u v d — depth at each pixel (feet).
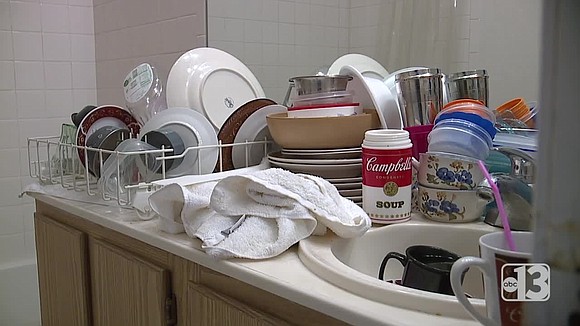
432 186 3.10
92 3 7.30
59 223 3.96
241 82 4.49
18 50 6.74
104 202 3.67
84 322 3.70
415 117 3.58
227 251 2.42
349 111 3.46
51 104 7.04
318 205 2.63
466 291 2.70
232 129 3.83
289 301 2.15
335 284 2.11
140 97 4.09
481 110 3.23
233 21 5.62
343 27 6.24
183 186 2.90
